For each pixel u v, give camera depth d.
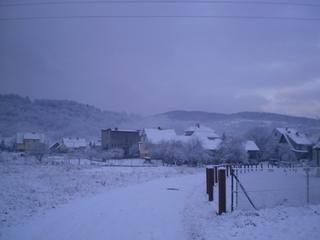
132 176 32.78
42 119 158.50
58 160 65.06
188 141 71.94
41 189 20.12
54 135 150.25
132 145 102.19
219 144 74.81
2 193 17.56
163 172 41.03
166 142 73.44
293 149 83.00
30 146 94.69
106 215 12.99
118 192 20.47
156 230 10.70
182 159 67.25
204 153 69.12
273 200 16.12
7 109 152.50
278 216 11.55
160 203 16.33
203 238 9.41
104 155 84.00
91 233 10.22
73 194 18.88
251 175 36.38
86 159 77.12
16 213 13.13
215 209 14.27
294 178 31.81
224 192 13.15
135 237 9.84
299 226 10.06
